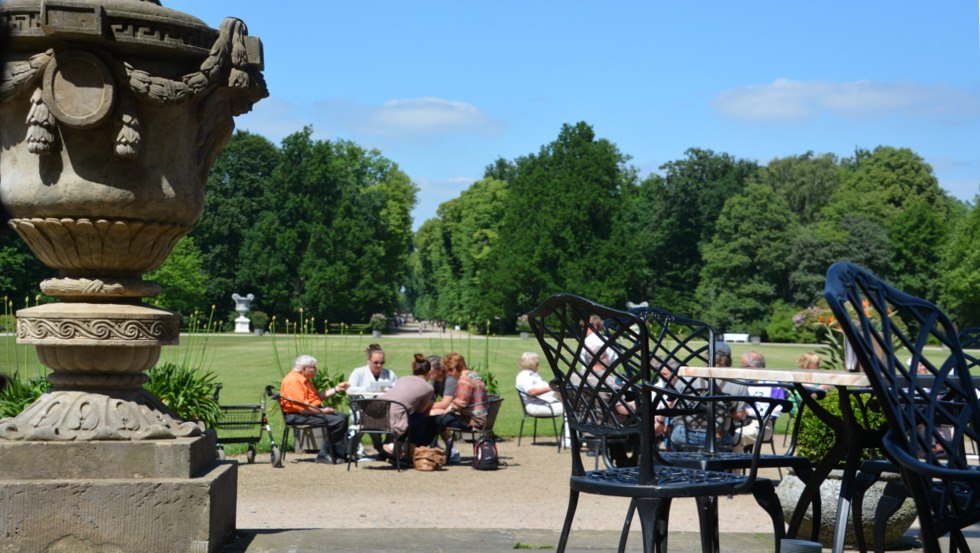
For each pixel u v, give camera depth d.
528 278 76.00
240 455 12.39
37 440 5.15
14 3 4.96
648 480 3.93
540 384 13.65
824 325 10.70
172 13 5.21
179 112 5.25
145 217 5.22
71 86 4.97
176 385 10.30
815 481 4.14
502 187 94.06
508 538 5.80
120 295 5.39
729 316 81.12
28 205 5.12
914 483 3.00
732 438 7.04
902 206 87.75
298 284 78.38
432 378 12.73
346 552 5.34
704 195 87.25
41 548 5.01
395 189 89.94
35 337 5.27
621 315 3.90
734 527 7.44
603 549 5.54
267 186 80.12
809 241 80.56
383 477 10.71
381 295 79.06
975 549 5.68
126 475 5.16
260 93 5.57
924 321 3.40
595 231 76.38
